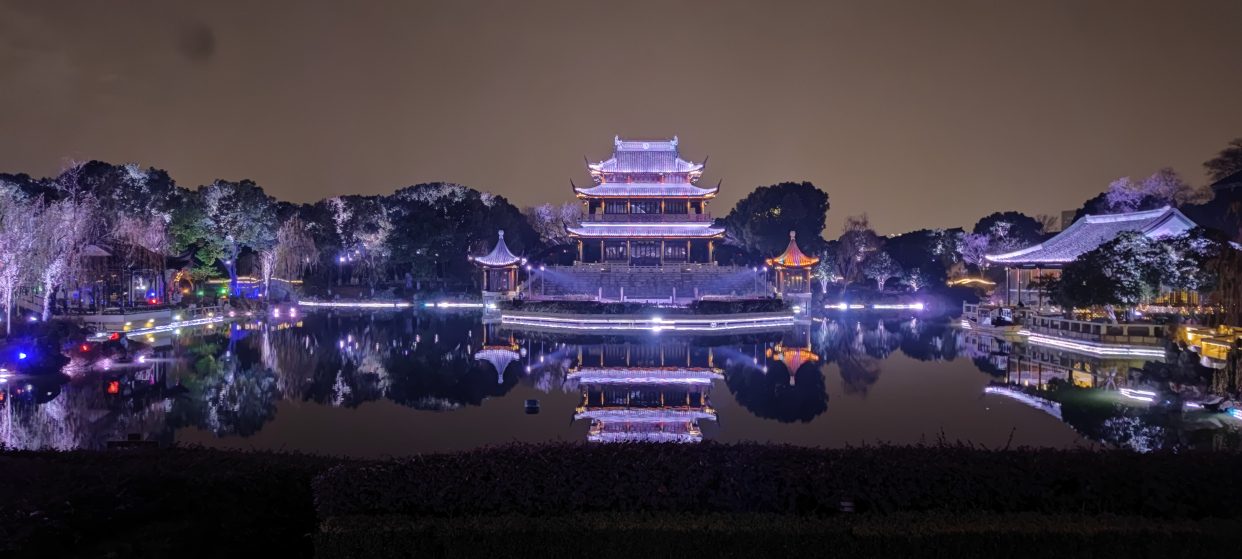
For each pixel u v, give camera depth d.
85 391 26.50
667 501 8.80
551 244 128.12
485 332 55.31
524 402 24.92
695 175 94.25
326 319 70.38
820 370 33.06
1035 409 23.16
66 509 8.74
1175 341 33.03
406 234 108.12
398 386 28.20
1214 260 33.94
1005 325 52.34
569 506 8.81
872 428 20.50
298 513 9.66
